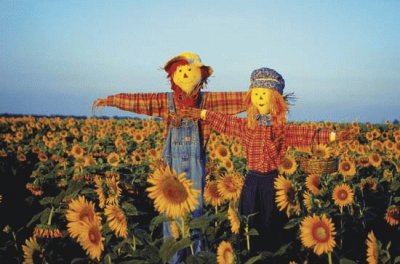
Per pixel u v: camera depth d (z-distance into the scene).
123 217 4.48
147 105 6.54
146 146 18.09
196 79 6.38
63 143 17.91
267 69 6.04
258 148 5.92
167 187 3.75
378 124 26.25
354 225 7.00
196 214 5.98
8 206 9.16
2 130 28.72
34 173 9.77
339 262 4.46
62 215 6.12
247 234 4.83
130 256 4.95
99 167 9.95
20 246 6.53
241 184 5.66
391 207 6.51
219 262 4.23
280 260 5.14
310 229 4.37
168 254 4.09
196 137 6.24
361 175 10.87
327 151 6.43
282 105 5.94
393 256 6.45
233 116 6.23
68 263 5.80
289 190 5.26
